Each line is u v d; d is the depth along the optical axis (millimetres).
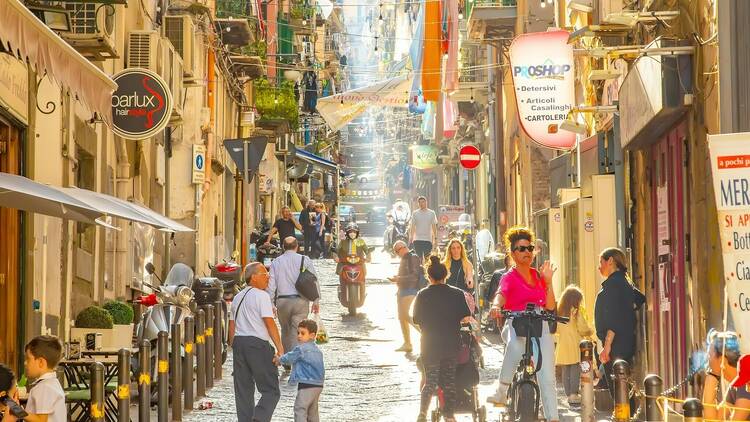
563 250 26703
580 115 29312
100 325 18938
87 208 13141
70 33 19484
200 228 40875
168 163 34969
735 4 14742
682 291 18219
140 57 26938
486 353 29312
